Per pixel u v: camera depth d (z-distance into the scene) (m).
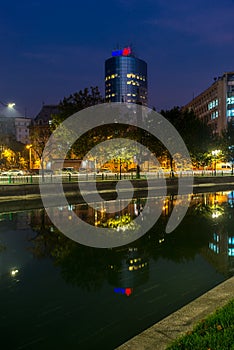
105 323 5.94
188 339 4.27
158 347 4.36
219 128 99.44
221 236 12.81
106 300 6.94
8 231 14.28
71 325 5.89
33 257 10.31
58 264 9.57
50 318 6.17
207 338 4.21
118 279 8.22
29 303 6.85
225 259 9.77
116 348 4.70
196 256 10.13
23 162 76.25
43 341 5.39
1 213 19.48
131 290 7.47
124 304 6.72
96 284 7.88
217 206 21.62
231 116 97.38
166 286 7.62
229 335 4.25
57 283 8.02
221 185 38.84
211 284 7.69
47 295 7.28
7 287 7.74
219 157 56.19
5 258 10.19
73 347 5.22
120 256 10.34
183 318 5.13
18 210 20.72
